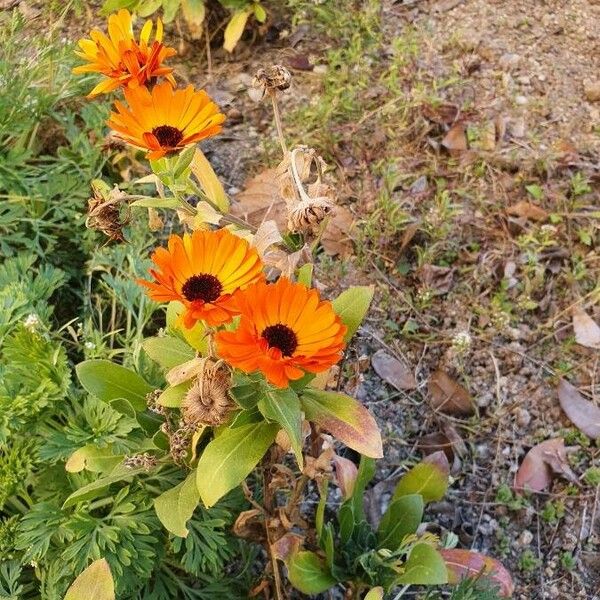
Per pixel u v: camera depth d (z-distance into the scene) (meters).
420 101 0.87
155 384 0.59
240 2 0.92
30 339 0.56
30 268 0.72
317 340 0.39
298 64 0.95
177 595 0.57
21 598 0.57
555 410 0.72
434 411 0.73
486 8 0.99
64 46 0.85
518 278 0.78
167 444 0.54
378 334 0.76
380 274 0.79
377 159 0.86
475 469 0.70
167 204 0.48
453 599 0.54
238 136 0.89
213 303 0.39
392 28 0.98
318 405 0.48
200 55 0.96
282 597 0.60
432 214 0.80
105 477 0.51
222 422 0.45
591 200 0.83
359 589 0.60
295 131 0.88
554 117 0.89
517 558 0.67
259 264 0.41
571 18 0.98
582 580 0.65
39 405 0.54
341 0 0.98
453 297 0.78
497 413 0.72
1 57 0.88
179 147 0.44
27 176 0.79
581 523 0.67
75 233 0.77
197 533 0.55
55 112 0.84
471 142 0.87
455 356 0.75
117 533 0.52
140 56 0.47
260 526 0.58
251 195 0.81
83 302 0.77
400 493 0.62
